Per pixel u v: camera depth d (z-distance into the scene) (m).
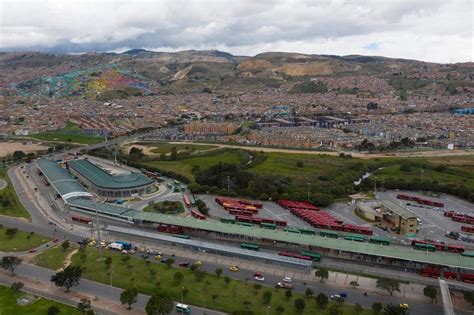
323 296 186.00
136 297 193.50
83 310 184.38
